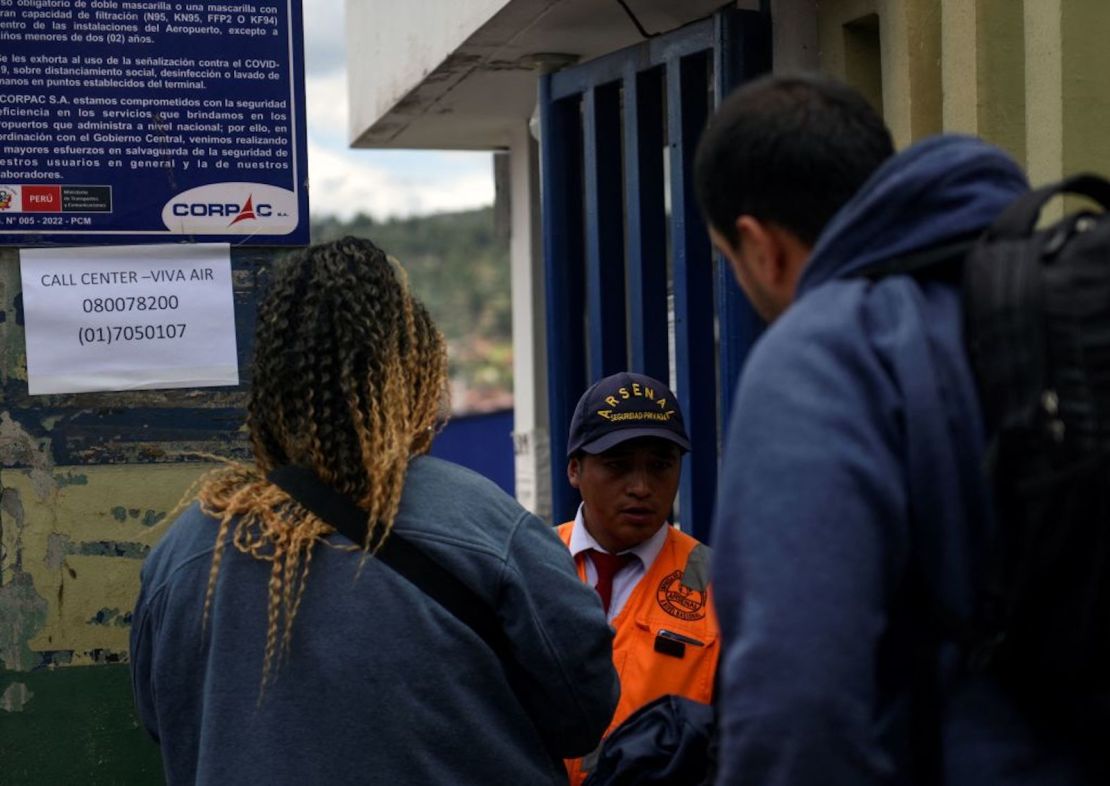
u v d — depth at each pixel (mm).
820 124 1372
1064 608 1147
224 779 1685
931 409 1211
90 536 2691
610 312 4219
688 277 3719
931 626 1251
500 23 3957
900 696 1252
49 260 2674
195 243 2734
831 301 1281
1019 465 1177
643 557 2467
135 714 2699
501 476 7234
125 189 2701
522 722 1795
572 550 2527
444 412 1946
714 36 3471
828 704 1128
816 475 1190
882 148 1398
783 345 1268
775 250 1412
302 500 1758
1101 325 1151
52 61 2658
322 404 1774
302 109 2773
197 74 2721
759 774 1149
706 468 3729
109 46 2684
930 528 1213
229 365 2742
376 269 1845
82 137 2680
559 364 4422
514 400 6012
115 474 2699
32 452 2672
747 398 1267
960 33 2809
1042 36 2654
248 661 1719
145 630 1849
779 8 3430
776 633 1154
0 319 2662
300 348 1778
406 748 1688
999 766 1194
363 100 5906
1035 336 1174
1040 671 1178
